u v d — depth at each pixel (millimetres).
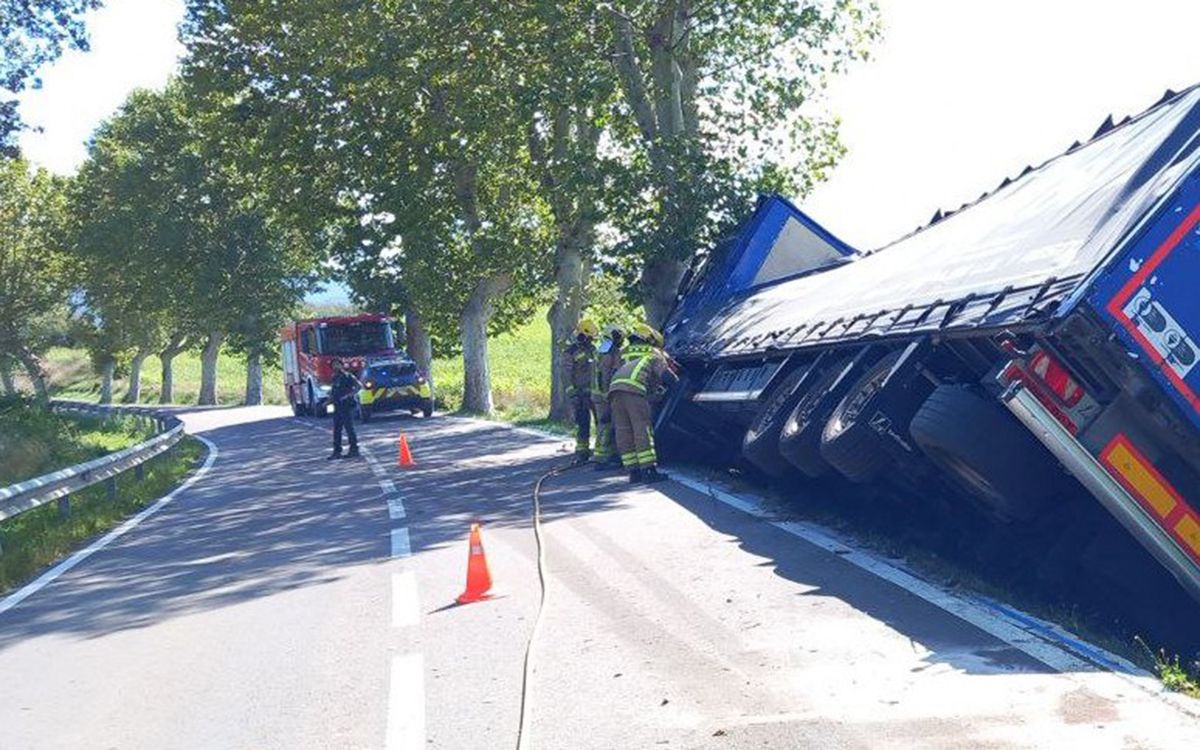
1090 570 7785
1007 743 5188
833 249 19406
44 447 31234
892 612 7695
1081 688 5883
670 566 9828
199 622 9289
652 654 7141
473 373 43062
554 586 9320
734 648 7141
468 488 17359
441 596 9406
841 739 5402
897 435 9320
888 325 10250
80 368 125938
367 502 16672
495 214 38188
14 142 30828
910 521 10641
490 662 7258
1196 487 7008
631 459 15891
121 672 7883
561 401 33781
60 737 6520
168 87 63062
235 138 39844
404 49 31297
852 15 28484
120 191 63344
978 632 7078
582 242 33188
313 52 34406
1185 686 5773
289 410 61719
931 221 13672
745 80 28531
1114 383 6945
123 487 21469
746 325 15805
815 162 29156
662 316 24766
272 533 14344
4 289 54375
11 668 8320
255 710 6695
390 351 46156
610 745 5609
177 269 64438
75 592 11352
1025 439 7934
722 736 5582
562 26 26266
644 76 27922
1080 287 6922
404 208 37031
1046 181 10539
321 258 43688
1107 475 6992
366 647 7922
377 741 5953
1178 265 6859
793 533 10930
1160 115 9125
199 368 135500
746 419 14531
